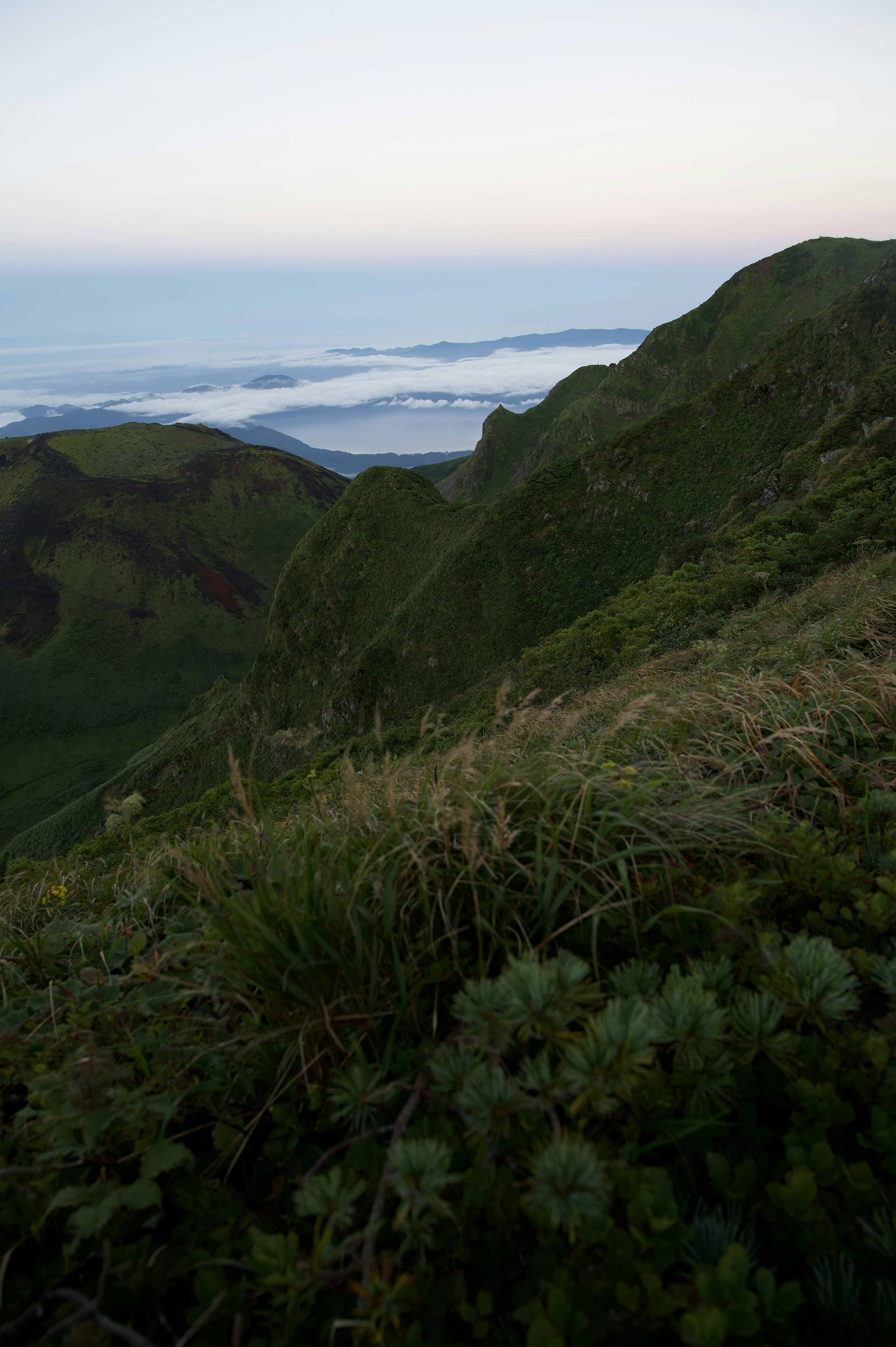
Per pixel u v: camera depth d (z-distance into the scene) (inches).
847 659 166.7
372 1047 72.2
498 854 82.0
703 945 74.7
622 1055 50.6
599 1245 49.6
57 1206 56.6
